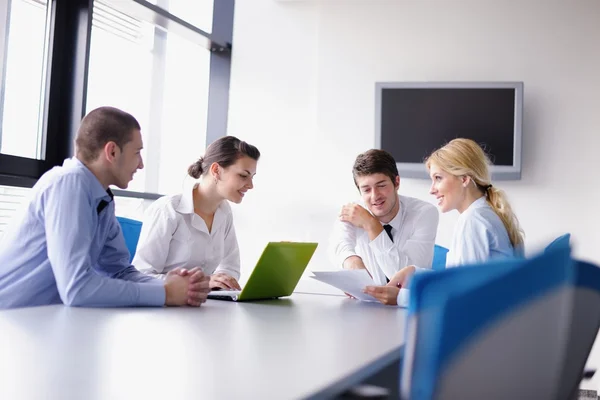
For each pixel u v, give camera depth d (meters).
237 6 4.63
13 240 1.83
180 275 1.70
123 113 1.93
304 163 4.43
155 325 1.23
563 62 4.12
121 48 4.08
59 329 1.12
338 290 2.46
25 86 3.23
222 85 4.62
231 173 2.59
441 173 2.29
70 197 1.70
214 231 2.69
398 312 1.70
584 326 0.90
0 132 3.10
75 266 1.61
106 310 1.48
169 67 4.45
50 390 0.69
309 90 4.48
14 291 1.80
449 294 0.47
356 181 2.63
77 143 1.90
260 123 4.54
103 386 0.71
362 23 4.38
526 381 0.58
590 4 4.09
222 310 1.59
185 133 4.56
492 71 4.21
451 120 4.15
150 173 4.35
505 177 4.07
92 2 3.47
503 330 0.52
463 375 0.50
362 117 4.35
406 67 4.32
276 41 4.55
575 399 0.95
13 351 0.90
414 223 2.66
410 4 4.33
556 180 4.09
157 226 2.48
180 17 4.44
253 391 0.70
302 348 1.01
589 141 4.06
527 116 4.15
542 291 0.56
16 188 3.22
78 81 3.39
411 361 0.48
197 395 0.67
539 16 4.16
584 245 4.02
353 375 0.81
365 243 2.61
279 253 1.87
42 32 3.32
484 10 4.23
